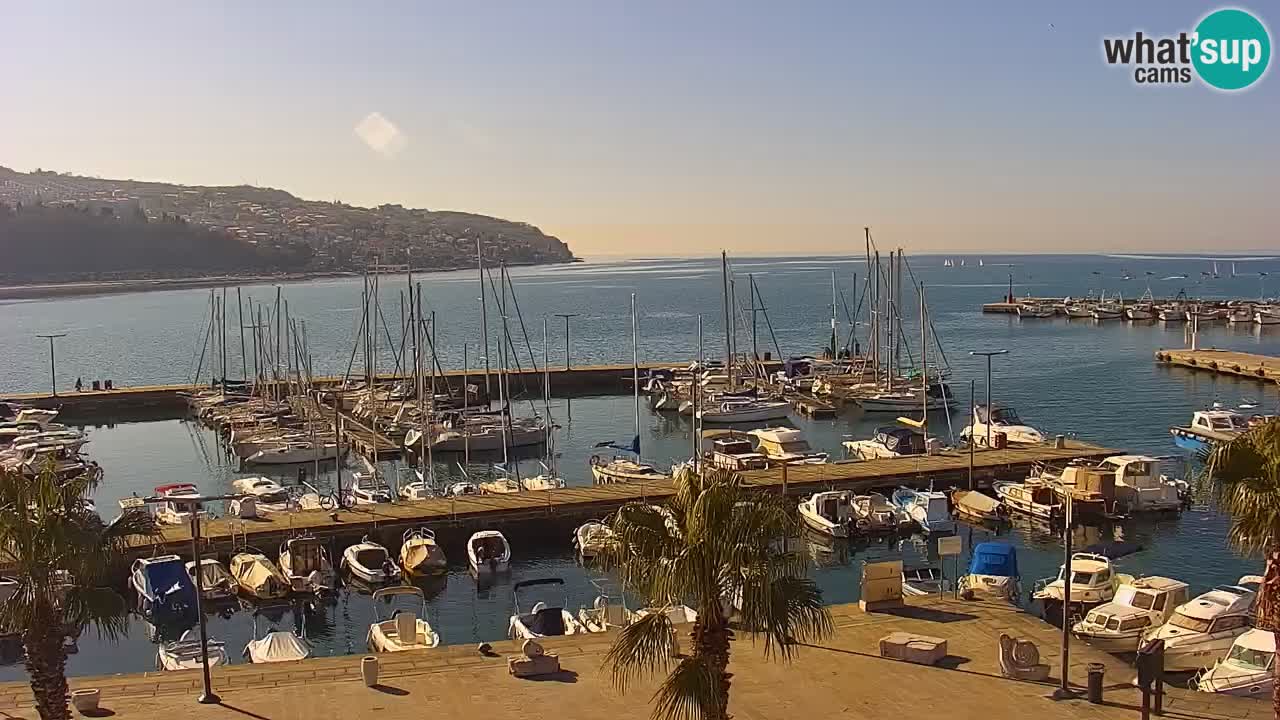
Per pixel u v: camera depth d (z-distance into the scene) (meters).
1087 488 57.31
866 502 57.72
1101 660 28.94
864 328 196.00
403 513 58.09
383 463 85.31
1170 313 184.12
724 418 98.69
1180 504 58.12
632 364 141.00
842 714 25.42
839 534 56.06
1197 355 125.44
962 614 32.72
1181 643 34.19
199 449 94.44
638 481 65.88
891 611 33.00
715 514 18.17
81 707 26.59
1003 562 45.19
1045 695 26.33
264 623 46.59
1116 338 162.00
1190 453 75.88
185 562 51.94
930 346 152.88
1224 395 104.19
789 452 80.44
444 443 87.50
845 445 83.69
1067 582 26.62
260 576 48.84
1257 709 25.31
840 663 28.73
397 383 117.75
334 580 51.28
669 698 18.52
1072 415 95.38
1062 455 69.06
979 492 62.38
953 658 28.95
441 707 26.61
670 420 102.62
